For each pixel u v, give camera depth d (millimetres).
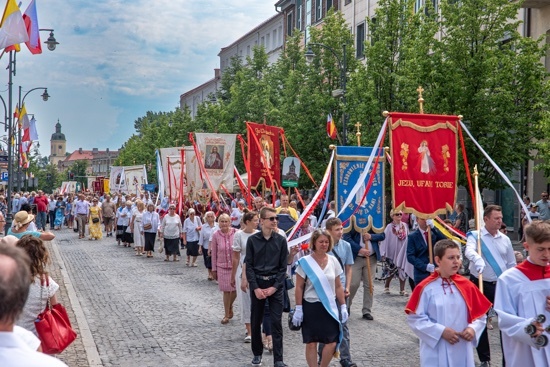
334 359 9227
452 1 26016
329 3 45938
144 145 74562
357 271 12000
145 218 24172
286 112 33312
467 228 21328
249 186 20391
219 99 45688
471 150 20250
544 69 20734
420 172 11297
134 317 12570
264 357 9484
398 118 11281
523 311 5340
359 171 12641
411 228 19359
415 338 10500
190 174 26344
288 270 13031
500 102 19938
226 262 11820
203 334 11039
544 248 5312
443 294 5801
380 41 25141
